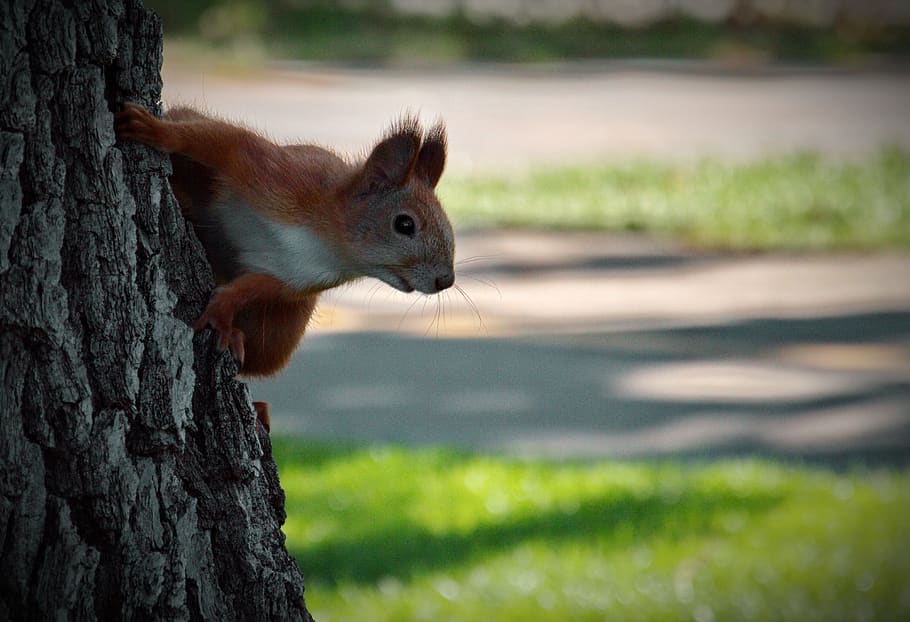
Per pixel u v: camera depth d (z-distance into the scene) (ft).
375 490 39.27
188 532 15.69
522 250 76.89
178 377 15.64
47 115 14.92
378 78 143.64
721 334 59.36
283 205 19.48
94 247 15.11
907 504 37.63
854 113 132.05
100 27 15.21
